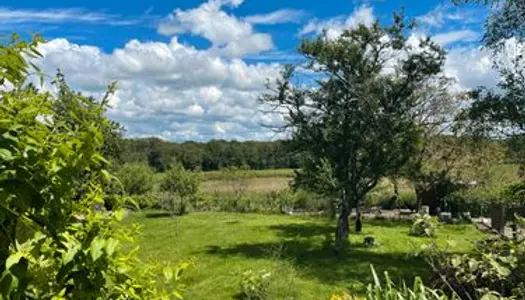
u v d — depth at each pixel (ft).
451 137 98.89
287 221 92.48
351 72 65.92
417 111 70.08
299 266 52.24
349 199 65.31
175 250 64.54
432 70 65.67
